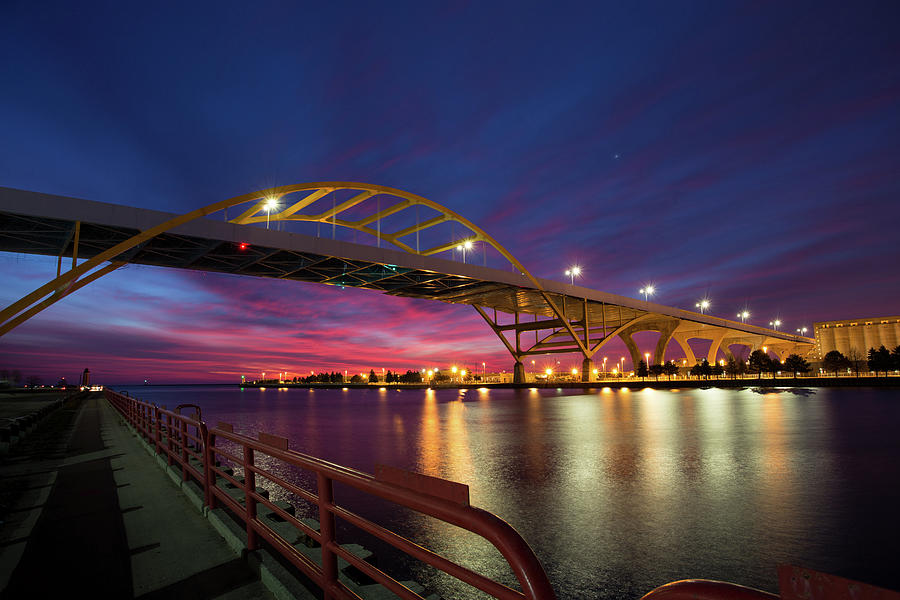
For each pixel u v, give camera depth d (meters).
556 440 30.36
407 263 83.62
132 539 6.60
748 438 28.92
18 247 57.25
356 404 97.19
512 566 2.07
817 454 22.94
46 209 47.28
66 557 6.03
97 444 17.00
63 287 47.22
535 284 111.50
